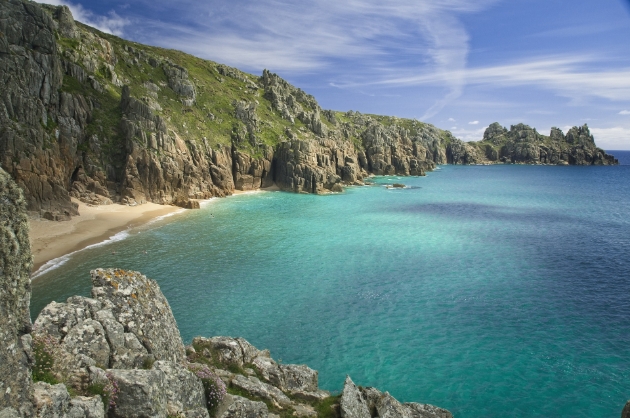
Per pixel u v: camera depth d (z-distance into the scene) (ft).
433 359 110.73
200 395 57.88
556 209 346.54
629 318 133.39
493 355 112.47
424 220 293.23
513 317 134.51
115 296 62.13
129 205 296.10
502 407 92.43
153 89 424.46
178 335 69.72
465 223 283.79
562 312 138.10
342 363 108.78
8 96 239.50
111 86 364.17
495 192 465.88
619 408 91.45
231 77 614.75
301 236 239.09
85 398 41.22
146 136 322.14
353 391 72.33
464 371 105.50
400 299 148.36
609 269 181.37
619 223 285.43
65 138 275.80
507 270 180.24
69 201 255.50
